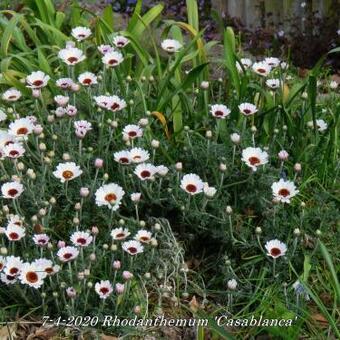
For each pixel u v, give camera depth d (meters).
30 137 5.23
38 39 6.75
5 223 4.81
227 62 5.75
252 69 5.83
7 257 4.35
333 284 4.49
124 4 10.79
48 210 4.85
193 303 4.66
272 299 4.55
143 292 4.57
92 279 4.60
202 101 5.69
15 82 5.75
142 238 4.57
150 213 5.09
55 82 5.86
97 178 5.15
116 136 5.31
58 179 5.01
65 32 7.17
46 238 4.45
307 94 5.44
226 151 5.11
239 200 5.05
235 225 4.87
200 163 5.13
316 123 5.53
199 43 6.01
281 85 5.64
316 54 9.06
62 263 4.52
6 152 4.76
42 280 4.32
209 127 5.45
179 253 4.80
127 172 5.07
